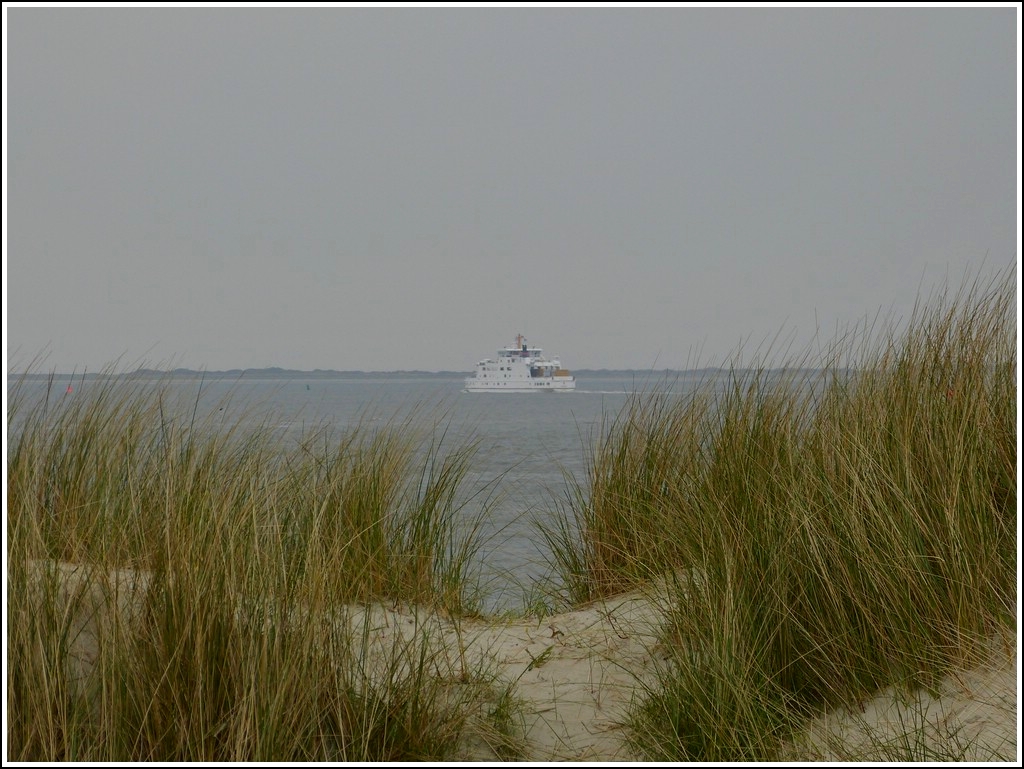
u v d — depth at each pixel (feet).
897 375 30.17
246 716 18.78
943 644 21.56
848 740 20.21
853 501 24.17
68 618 19.84
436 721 21.76
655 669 25.79
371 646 24.54
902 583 22.49
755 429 31.63
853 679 21.95
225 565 20.71
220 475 27.84
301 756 19.43
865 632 22.20
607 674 25.91
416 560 31.81
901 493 24.16
